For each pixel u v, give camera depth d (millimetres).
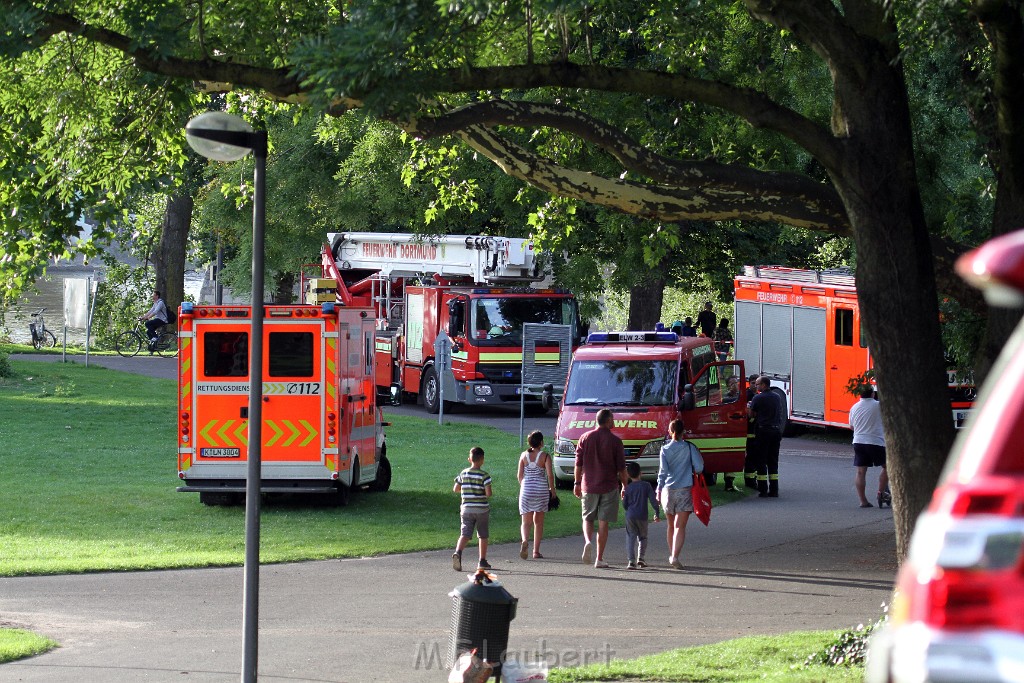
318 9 21938
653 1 25062
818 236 72000
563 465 42500
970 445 4852
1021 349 4895
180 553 29953
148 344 90562
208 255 97250
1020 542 4609
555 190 19422
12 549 30188
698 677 17719
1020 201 17750
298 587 26516
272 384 35281
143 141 23391
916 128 29156
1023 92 17328
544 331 49812
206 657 20094
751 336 57906
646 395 42312
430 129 18703
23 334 107938
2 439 49250
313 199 73375
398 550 31078
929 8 16844
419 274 66375
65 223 23828
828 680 16469
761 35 26266
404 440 52250
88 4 21641
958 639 4645
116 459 45750
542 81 18500
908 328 17188
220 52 21531
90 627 22531
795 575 28156
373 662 19734
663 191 19016
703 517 28984
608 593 26047
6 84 23312
